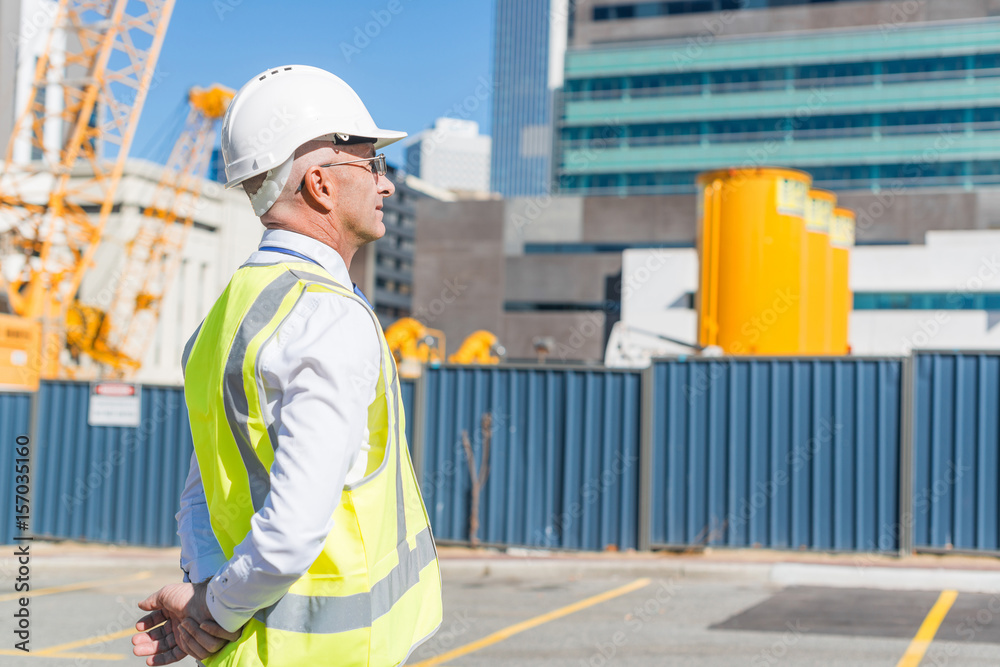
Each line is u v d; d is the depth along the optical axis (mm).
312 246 1712
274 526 1405
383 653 1560
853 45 78438
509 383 12914
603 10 85500
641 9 84438
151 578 11508
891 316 44656
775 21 80875
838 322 26359
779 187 19906
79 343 35125
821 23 79812
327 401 1466
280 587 1445
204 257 70188
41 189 45219
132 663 6668
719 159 80688
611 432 12523
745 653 6680
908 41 77312
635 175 82375
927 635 7312
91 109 36562
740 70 80938
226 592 1458
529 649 6875
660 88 82312
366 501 1568
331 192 1726
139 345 61750
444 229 73812
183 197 65625
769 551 11953
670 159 81500
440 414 13102
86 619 8438
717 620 8047
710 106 81062
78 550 13453
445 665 6352
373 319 1620
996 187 74812
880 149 77188
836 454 11812
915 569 10375
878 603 8930
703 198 20797
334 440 1454
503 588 10250
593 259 70938
